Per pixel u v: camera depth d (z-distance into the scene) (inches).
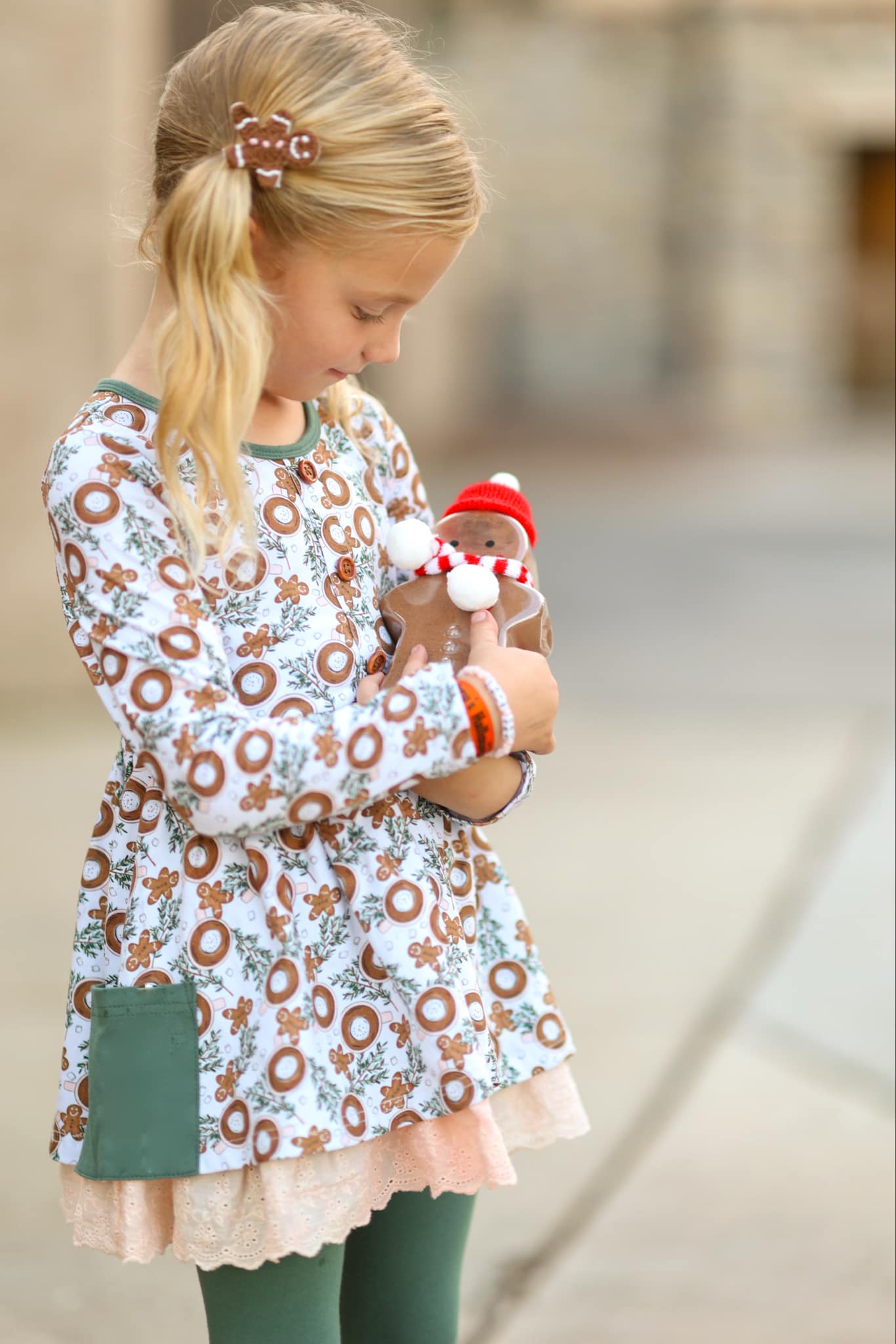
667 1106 129.7
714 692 280.7
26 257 252.7
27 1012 144.0
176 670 61.1
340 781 60.9
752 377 692.1
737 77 660.7
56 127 251.4
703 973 157.4
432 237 62.3
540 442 652.1
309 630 66.8
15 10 247.3
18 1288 103.8
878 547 422.6
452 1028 65.7
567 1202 115.0
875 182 721.0
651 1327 99.3
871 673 294.4
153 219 66.6
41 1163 119.5
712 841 199.6
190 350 59.9
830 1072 136.3
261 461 67.2
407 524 70.3
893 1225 112.0
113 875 67.5
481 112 682.8
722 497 509.4
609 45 673.6
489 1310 101.3
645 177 687.1
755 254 681.6
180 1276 106.7
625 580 380.2
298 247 61.4
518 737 64.4
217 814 60.7
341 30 63.4
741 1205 114.4
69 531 62.7
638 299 701.3
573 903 176.7
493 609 69.3
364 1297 74.2
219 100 62.7
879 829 203.8
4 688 265.4
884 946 163.9
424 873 67.4
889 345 734.5
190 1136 63.4
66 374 259.1
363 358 65.5
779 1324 99.8
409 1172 67.3
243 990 64.4
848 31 650.8
